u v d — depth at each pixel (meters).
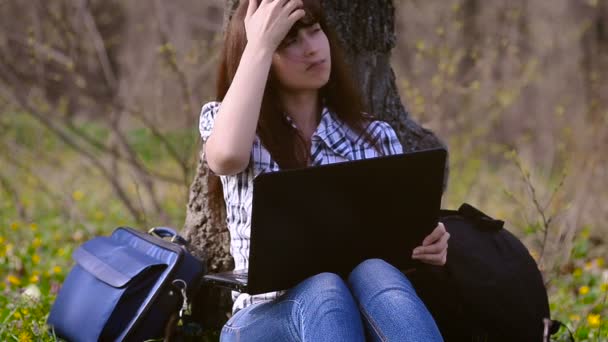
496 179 10.38
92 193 10.62
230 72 4.06
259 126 3.95
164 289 4.18
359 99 4.17
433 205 3.83
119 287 4.20
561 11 13.58
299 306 3.52
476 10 12.28
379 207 3.69
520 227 8.21
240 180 3.96
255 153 3.93
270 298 3.95
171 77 8.37
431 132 5.32
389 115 5.15
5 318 5.31
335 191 3.55
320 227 3.58
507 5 12.53
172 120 9.09
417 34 11.45
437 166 3.75
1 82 8.64
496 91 10.24
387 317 3.44
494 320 4.20
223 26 5.11
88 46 8.54
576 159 9.52
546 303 4.33
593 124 10.00
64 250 7.86
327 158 4.07
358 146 4.12
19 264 7.09
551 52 13.41
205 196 5.02
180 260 4.23
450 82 9.45
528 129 12.77
